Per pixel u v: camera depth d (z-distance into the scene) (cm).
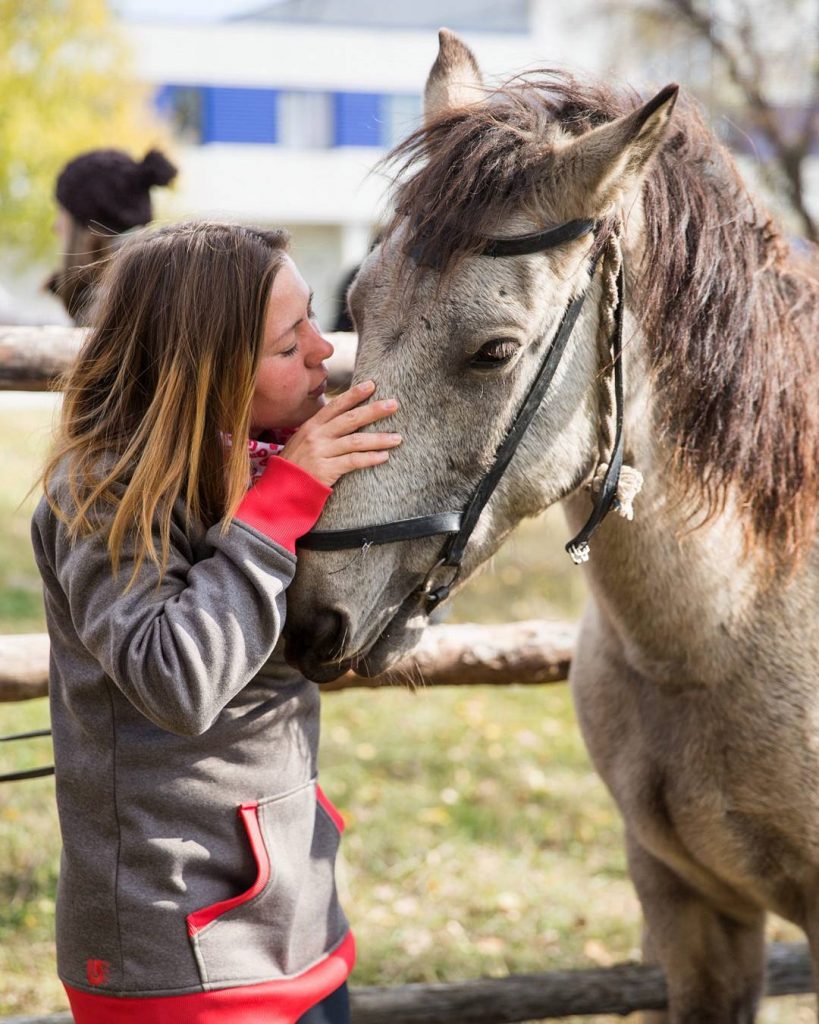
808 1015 267
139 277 144
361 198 2320
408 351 145
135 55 1479
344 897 270
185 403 139
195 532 142
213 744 142
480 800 374
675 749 181
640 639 178
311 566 144
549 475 156
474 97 172
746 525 167
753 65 1170
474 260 143
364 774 389
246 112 2270
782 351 165
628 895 320
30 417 1164
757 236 169
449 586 155
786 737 172
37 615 501
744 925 197
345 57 2295
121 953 140
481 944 290
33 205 1407
